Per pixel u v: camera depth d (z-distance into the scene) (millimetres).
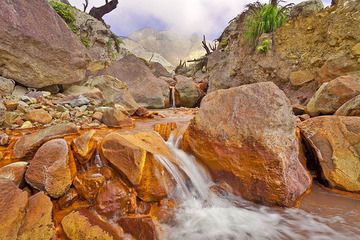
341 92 5406
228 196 3184
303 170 3629
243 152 3242
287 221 2812
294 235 2594
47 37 5297
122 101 6480
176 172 3152
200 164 3547
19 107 4023
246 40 11281
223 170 3354
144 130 4281
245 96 3590
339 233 2605
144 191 2762
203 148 3523
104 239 2213
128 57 12203
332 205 3137
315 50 8344
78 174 2750
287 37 9352
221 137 3406
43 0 5508
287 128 3469
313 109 5988
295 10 9523
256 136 3223
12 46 4707
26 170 2549
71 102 4910
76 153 2871
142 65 12156
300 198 3252
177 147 3846
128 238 2299
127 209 2580
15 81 5012
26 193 2264
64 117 4316
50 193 2439
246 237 2570
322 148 3816
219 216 2865
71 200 2555
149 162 2922
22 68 4953
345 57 7172
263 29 10383
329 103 5594
